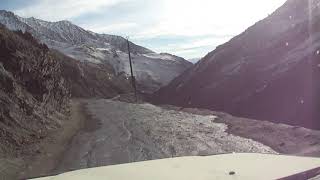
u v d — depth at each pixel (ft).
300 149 70.23
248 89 174.60
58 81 175.22
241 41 287.89
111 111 188.44
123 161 71.10
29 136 95.61
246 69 196.34
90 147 88.99
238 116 146.30
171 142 91.04
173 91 321.11
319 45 147.64
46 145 90.48
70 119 151.64
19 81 123.95
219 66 272.92
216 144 85.71
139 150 82.43
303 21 214.07
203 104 210.18
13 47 134.10
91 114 173.17
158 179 19.25
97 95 431.02
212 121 136.77
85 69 517.55
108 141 97.14
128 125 129.39
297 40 190.70
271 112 128.26
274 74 154.10
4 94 103.19
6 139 83.82
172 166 22.36
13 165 68.13
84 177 20.30
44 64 154.92
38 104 126.62
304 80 127.75
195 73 317.22
